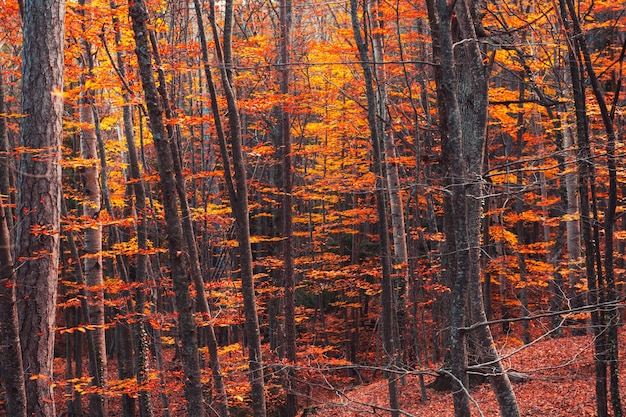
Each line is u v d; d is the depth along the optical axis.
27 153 7.80
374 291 18.16
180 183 9.53
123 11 9.30
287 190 14.31
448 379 14.16
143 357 11.55
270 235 24.30
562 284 15.19
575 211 14.01
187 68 9.87
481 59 7.35
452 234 6.27
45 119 7.84
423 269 15.66
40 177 7.82
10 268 6.67
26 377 7.71
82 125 11.69
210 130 14.80
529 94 13.84
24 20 7.89
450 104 5.53
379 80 12.85
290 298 13.67
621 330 13.56
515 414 6.91
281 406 14.12
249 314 9.73
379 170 10.38
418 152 11.98
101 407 13.00
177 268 7.21
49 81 7.86
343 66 14.27
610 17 10.77
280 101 12.48
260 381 9.43
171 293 11.60
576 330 14.63
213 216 12.69
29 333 7.75
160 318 10.78
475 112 7.27
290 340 13.49
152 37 9.30
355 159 19.83
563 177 13.88
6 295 6.63
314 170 21.86
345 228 23.31
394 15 12.91
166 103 9.30
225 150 9.77
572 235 14.05
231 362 12.98
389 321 10.28
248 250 9.78
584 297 12.64
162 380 11.28
